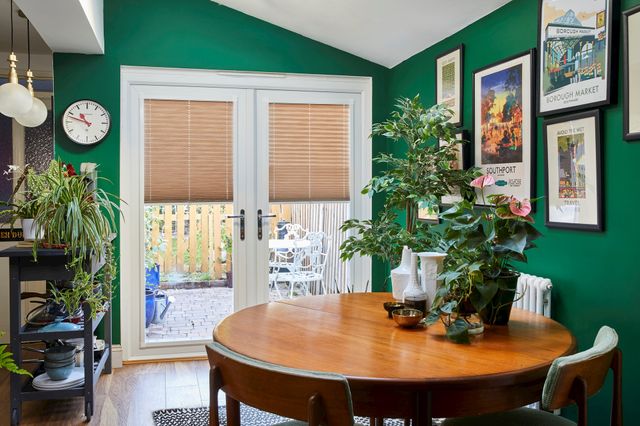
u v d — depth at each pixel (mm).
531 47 2840
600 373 1581
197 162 4355
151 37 4195
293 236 4586
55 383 3143
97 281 3557
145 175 4258
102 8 4035
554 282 2691
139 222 4242
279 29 4422
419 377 1522
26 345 4887
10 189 5152
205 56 4293
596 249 2416
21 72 5277
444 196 3600
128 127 4207
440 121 3227
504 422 1862
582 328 2506
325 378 1356
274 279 4562
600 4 2330
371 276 4684
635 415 2213
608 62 2287
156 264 4336
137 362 4246
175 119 4305
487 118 3193
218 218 4430
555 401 1479
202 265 4410
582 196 2467
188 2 4258
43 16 3229
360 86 4637
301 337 1940
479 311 1955
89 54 4090
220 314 4438
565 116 2555
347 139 4641
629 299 2238
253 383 1474
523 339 1911
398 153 4426
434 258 2178
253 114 4445
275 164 4504
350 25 3998
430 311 1973
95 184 3768
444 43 3723
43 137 5309
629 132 2193
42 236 3215
